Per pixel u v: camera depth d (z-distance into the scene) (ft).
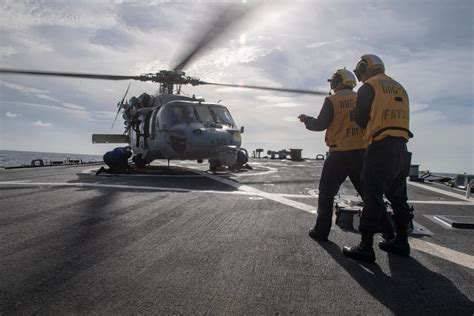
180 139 37.99
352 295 7.77
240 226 13.85
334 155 13.10
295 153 76.43
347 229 14.20
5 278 8.31
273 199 20.42
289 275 8.87
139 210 16.63
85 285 7.95
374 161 10.80
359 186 13.69
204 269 9.12
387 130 10.82
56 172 38.17
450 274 9.27
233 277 8.62
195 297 7.43
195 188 24.72
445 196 24.31
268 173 38.93
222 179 31.45
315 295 7.71
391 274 9.19
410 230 13.65
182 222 14.32
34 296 7.34
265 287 8.07
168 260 9.75
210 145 38.17
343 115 13.14
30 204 17.90
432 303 7.43
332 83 14.34
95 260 9.66
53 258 9.77
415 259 10.57
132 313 6.67
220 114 41.78
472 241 12.57
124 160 37.04
